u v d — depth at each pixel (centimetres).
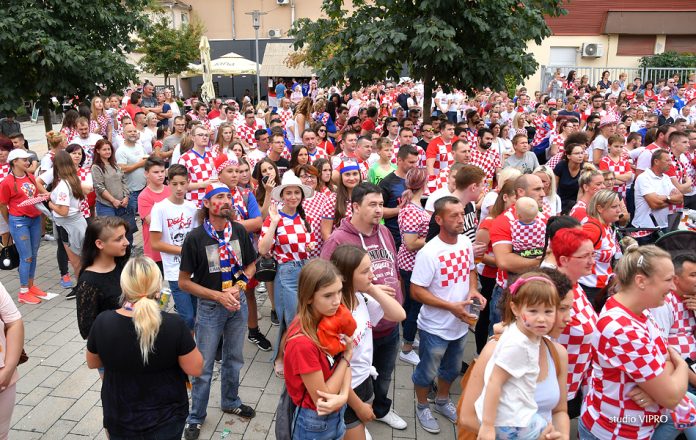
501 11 862
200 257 427
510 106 1600
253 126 1182
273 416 465
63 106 1194
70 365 545
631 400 309
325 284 296
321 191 620
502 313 303
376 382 435
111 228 381
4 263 684
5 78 1015
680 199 730
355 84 950
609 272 473
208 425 450
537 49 2491
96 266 390
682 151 779
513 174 552
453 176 536
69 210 679
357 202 413
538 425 272
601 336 309
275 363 503
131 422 306
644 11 2409
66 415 462
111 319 306
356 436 359
